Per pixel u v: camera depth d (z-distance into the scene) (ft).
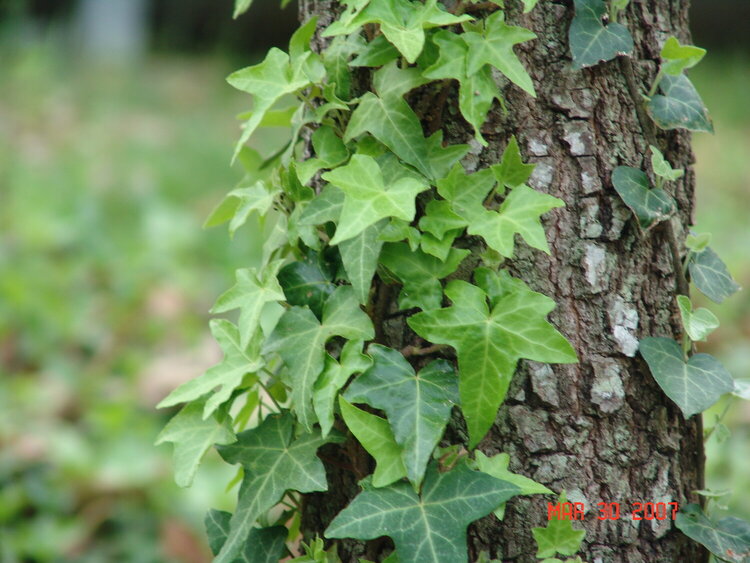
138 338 5.05
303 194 2.80
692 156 2.88
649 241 2.80
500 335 2.69
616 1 2.76
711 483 3.62
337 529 2.67
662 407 2.82
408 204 2.67
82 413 4.34
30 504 3.67
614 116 2.78
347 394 2.70
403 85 2.74
